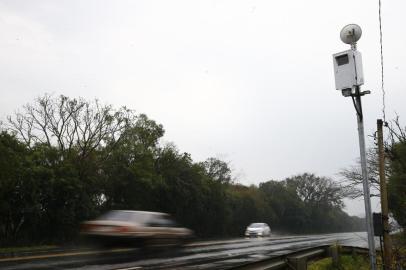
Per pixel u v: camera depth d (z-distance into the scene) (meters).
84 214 29.48
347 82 9.66
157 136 41.50
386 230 12.98
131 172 34.22
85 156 33.88
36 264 12.18
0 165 22.52
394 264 14.47
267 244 27.50
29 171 25.91
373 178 29.45
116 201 35.38
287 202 85.75
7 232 26.45
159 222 17.42
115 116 36.44
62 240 28.72
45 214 27.98
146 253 16.53
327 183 101.12
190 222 44.78
